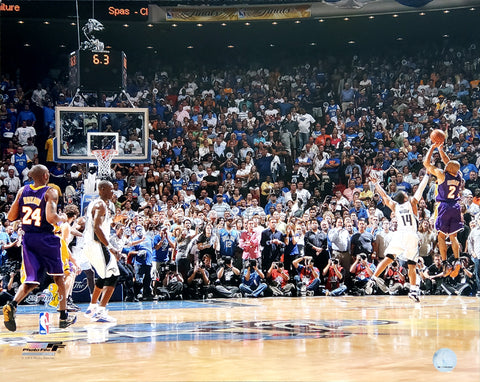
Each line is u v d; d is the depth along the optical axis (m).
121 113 12.88
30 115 17.53
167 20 17.33
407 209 9.45
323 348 4.04
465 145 17.06
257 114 18.62
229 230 12.12
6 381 3.03
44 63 19.20
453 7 17.06
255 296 11.77
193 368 3.31
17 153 16.19
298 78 19.58
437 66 19.44
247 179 16.23
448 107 18.28
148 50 20.02
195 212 12.92
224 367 3.32
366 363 3.38
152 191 14.99
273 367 3.29
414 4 17.23
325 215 13.03
